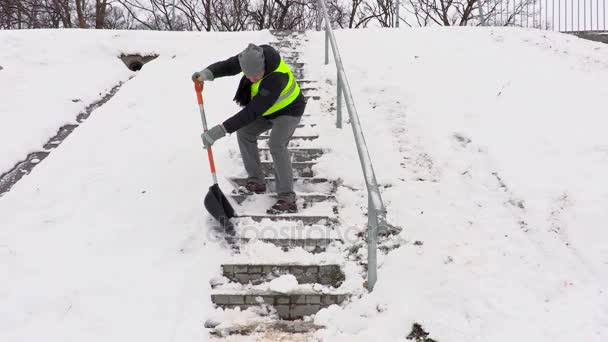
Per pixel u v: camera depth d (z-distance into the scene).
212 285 3.46
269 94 3.64
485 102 5.17
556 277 3.33
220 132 3.59
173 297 3.35
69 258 3.59
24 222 3.90
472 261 3.50
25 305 3.23
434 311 3.19
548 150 4.32
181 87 5.97
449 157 4.52
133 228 3.87
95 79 6.23
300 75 6.03
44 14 18.84
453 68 5.94
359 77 5.94
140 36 7.15
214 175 3.75
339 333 3.15
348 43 6.98
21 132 5.02
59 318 3.18
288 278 3.44
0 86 5.73
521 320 3.06
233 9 19.28
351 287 3.44
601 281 3.26
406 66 6.10
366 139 4.84
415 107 5.27
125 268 3.54
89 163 4.59
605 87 5.21
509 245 3.60
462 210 3.96
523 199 3.91
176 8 19.58
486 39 6.82
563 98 5.05
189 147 4.78
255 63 3.57
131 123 5.24
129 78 6.60
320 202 4.12
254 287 3.46
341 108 5.17
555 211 3.77
